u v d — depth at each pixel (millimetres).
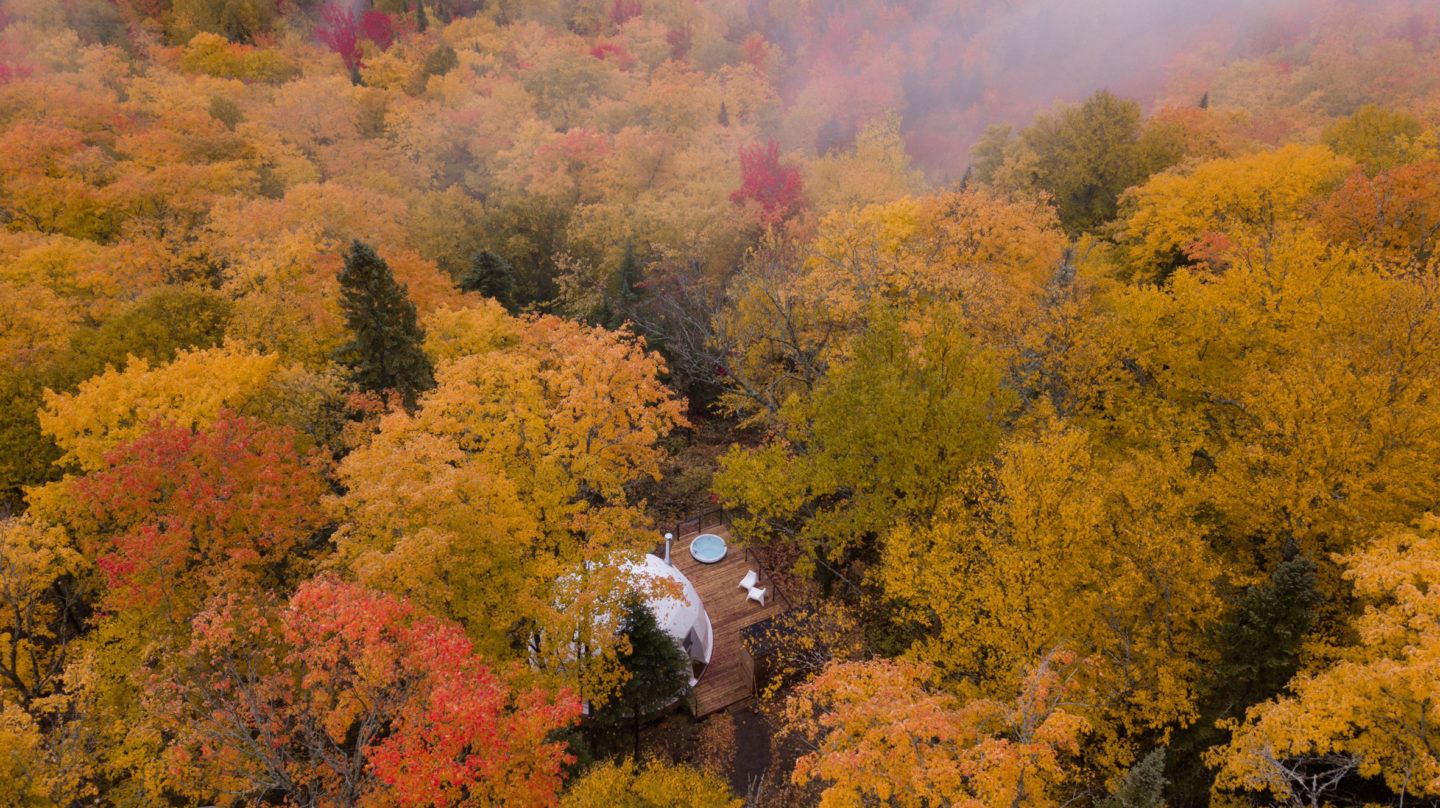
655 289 49656
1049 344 30547
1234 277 28172
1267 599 17906
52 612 27453
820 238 42094
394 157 73750
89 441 27391
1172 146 55031
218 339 36938
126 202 49531
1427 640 13945
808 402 30594
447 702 15633
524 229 62000
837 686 16547
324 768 18828
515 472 26719
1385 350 23625
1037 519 21219
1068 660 16484
